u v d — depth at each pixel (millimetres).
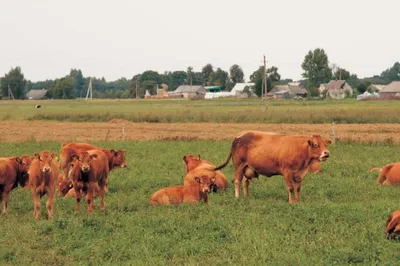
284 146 18906
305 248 12805
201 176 18203
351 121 53219
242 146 19703
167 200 18078
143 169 25250
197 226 14805
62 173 22297
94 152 17953
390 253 12211
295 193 19297
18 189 21453
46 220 16141
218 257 12516
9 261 12617
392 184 20969
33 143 37156
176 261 12297
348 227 14414
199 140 38031
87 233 14422
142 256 12648
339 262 11781
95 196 19891
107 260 12555
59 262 12578
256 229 14281
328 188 20344
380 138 38625
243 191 20812
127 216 16281
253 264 11766
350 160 27281
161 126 53750
